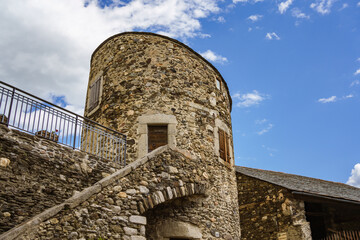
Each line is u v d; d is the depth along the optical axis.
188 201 8.76
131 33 11.12
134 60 10.59
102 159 8.23
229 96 12.60
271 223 11.94
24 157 6.70
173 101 10.00
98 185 6.46
